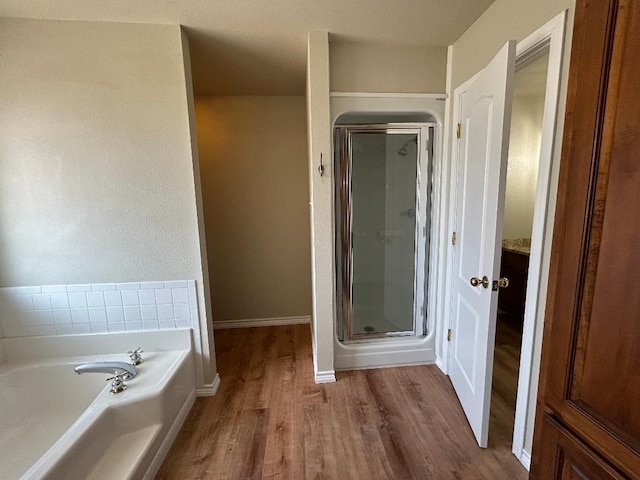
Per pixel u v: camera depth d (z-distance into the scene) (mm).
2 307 1840
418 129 2150
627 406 600
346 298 2320
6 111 1673
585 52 640
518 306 2889
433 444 1595
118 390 1547
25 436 1684
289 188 2969
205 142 2844
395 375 2207
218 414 1854
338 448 1583
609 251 616
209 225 2959
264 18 1634
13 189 1742
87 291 1873
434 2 1525
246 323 3137
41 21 1620
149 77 1715
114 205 1810
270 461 1516
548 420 779
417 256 2326
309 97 1900
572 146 682
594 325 655
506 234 3188
